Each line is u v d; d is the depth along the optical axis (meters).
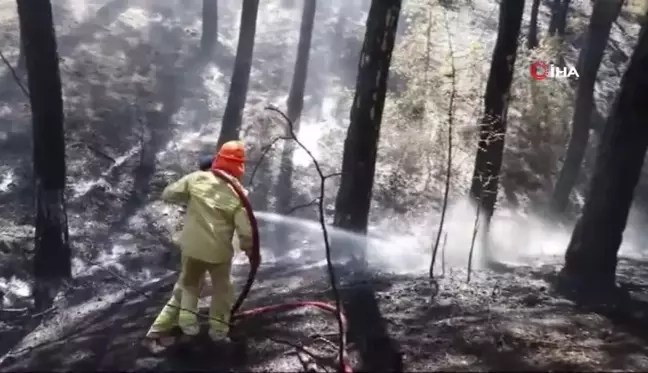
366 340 4.64
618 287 5.80
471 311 5.15
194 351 4.54
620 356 4.30
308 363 4.30
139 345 4.78
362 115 6.68
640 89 5.31
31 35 6.06
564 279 5.82
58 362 4.64
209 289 5.88
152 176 9.62
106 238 8.09
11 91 10.72
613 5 9.72
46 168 6.43
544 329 4.75
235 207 4.45
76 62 12.10
